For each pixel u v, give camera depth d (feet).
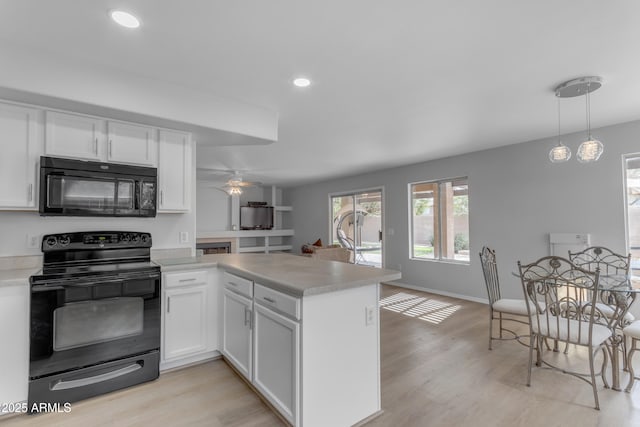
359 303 6.41
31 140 7.32
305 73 7.68
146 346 7.73
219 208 28.55
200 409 6.68
